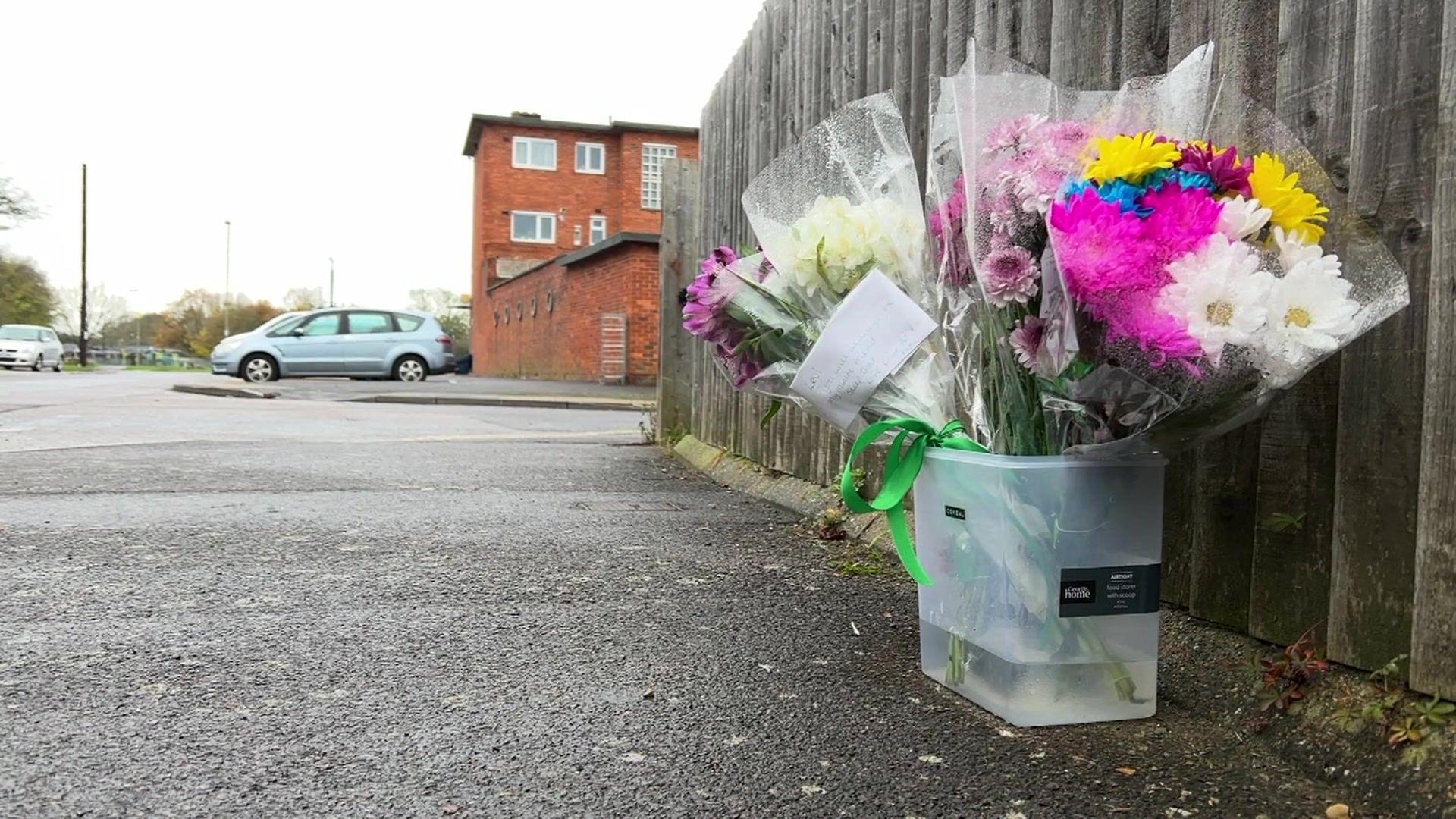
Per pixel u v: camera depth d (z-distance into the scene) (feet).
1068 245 5.07
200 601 8.46
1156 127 5.78
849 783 5.30
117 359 206.39
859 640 7.81
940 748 5.76
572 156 102.68
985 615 6.25
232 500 13.39
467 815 4.86
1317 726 5.63
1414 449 5.34
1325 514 5.95
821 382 6.53
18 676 6.57
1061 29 8.54
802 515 13.14
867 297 6.40
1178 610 7.25
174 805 4.86
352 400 40.86
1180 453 6.77
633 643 7.63
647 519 12.85
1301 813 5.03
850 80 13.01
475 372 111.34
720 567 10.22
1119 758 5.65
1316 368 5.98
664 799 5.09
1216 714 6.25
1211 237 4.92
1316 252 5.02
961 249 6.23
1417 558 5.25
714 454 17.95
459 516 12.77
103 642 7.30
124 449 19.33
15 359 100.27
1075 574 6.02
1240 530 6.66
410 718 6.04
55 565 9.54
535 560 10.32
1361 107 5.63
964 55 10.20
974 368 6.39
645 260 63.10
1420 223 5.31
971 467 6.27
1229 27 6.71
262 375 55.67
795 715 6.23
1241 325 4.79
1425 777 4.96
